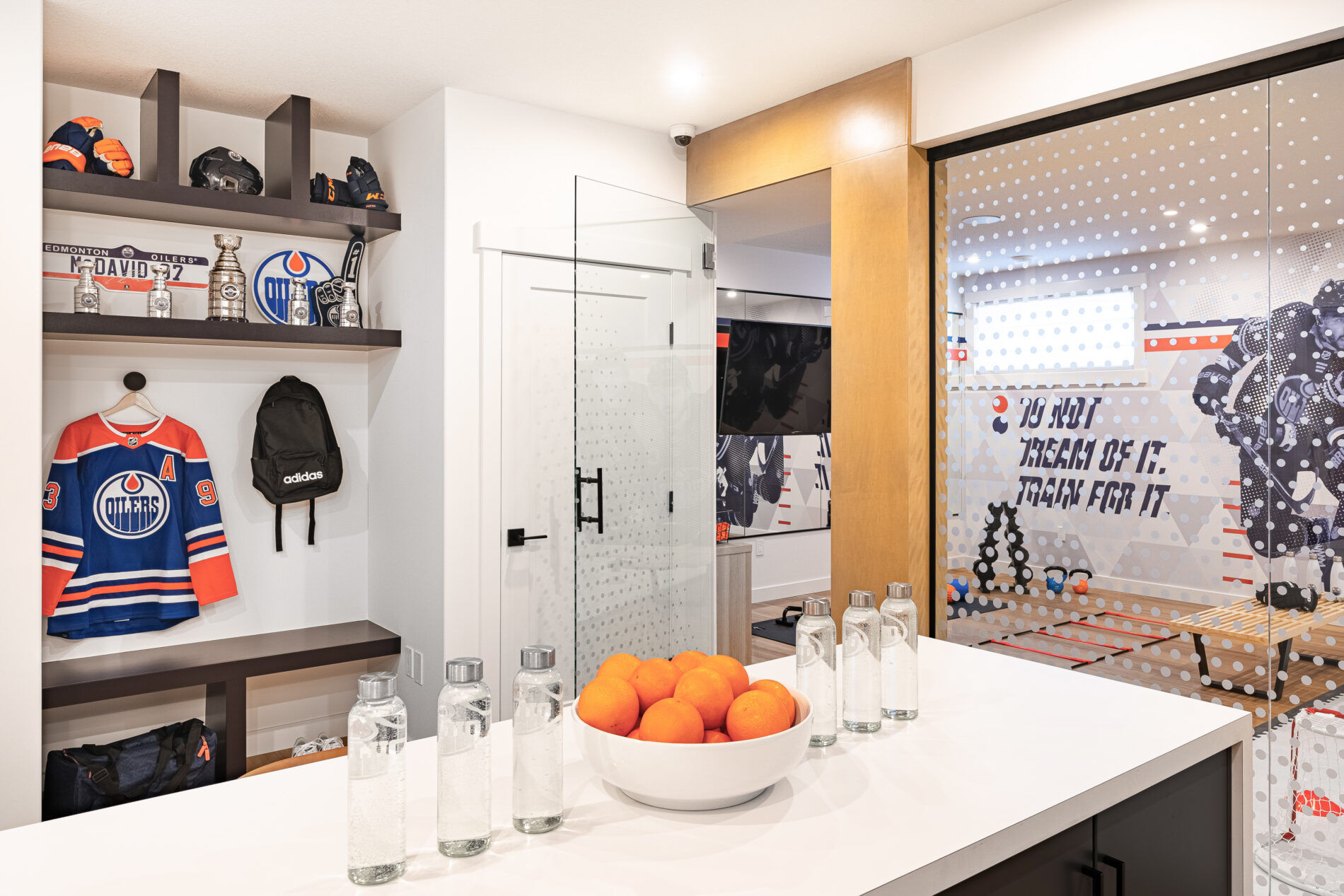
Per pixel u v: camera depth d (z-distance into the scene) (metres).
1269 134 2.09
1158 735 1.31
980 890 0.99
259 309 3.42
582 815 1.05
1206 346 2.21
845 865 0.92
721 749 0.97
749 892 0.86
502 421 3.28
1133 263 2.36
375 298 3.67
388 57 2.84
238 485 3.39
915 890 0.91
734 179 3.54
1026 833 1.03
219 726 3.09
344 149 3.64
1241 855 1.41
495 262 3.24
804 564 6.30
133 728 3.16
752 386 5.84
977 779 1.14
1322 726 1.99
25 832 1.00
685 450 3.41
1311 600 2.02
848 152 3.05
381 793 0.88
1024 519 2.64
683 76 3.03
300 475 3.42
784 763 1.01
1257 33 2.04
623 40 2.71
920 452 2.87
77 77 2.97
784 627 5.36
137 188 2.79
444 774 0.94
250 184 3.09
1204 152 2.21
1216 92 2.19
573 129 3.44
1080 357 2.48
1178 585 2.27
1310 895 2.02
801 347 6.14
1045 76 2.48
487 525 3.24
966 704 1.46
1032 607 2.62
